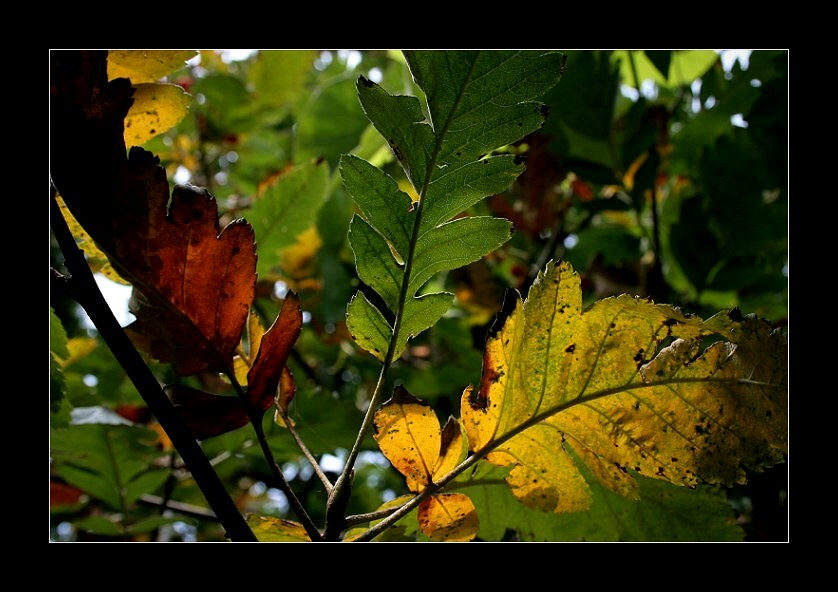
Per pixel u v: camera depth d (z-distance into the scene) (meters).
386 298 0.30
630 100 0.58
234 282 0.29
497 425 0.29
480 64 0.29
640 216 0.48
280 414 0.31
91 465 0.46
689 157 0.53
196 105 0.68
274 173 0.63
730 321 0.29
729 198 0.47
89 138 0.28
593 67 0.45
